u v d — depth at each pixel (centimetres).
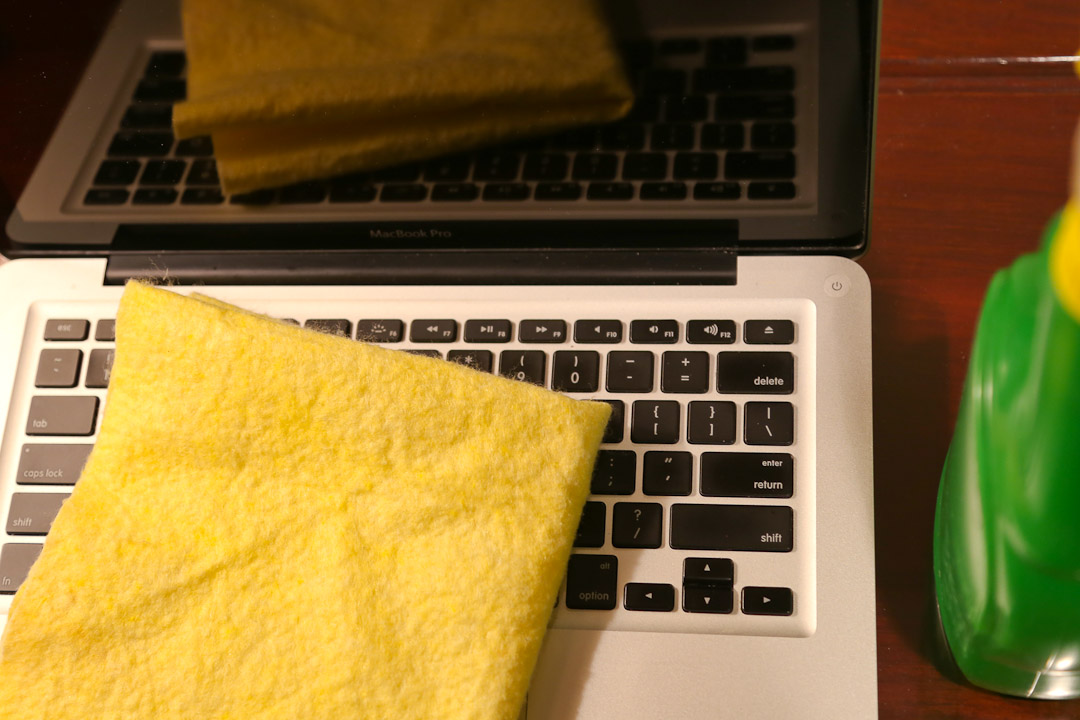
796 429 56
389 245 61
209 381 54
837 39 56
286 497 53
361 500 53
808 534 55
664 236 60
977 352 49
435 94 57
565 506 53
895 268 62
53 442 59
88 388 60
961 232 62
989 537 48
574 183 59
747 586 55
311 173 60
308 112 58
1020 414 46
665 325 58
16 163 60
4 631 53
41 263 63
